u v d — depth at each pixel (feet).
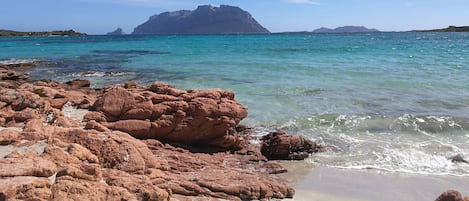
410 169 36.70
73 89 70.38
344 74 91.40
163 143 41.19
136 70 109.29
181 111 41.98
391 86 75.05
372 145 43.27
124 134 34.50
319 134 47.55
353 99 64.08
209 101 43.11
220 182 30.22
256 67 108.88
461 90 70.69
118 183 24.53
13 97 43.09
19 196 20.35
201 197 28.22
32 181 21.20
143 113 41.98
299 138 41.06
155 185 26.66
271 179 33.60
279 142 40.63
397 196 31.09
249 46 231.50
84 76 98.53
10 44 289.94
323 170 36.99
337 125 50.85
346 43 265.34
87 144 30.09
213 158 38.91
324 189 32.50
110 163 29.09
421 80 81.05
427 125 49.57
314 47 213.66
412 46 216.33
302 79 84.79
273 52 172.86
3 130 32.12
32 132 31.76
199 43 286.05
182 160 35.83
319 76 88.89
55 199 20.99
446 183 33.42
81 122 40.60
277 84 78.28
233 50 191.42
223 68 108.17
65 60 147.74
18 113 39.34
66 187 21.77
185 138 41.88
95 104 45.01
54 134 31.53
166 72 102.37
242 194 29.40
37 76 99.91
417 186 32.94
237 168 36.60
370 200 30.40
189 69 107.65
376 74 90.53
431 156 39.52
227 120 41.78
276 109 58.44
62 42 331.16
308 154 40.88
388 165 37.73
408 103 61.26
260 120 53.26
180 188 28.48
